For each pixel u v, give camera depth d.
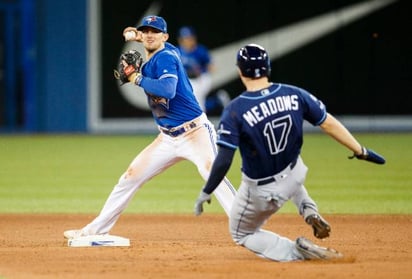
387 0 82.69
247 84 23.86
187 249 28.48
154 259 26.27
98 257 26.69
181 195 47.28
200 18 85.06
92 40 86.62
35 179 53.91
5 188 49.97
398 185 49.84
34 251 27.95
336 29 83.44
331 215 38.84
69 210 41.53
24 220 38.12
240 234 25.30
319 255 25.11
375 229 34.56
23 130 89.25
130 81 27.86
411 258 26.41
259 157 23.48
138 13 85.69
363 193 46.62
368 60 83.25
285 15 84.12
